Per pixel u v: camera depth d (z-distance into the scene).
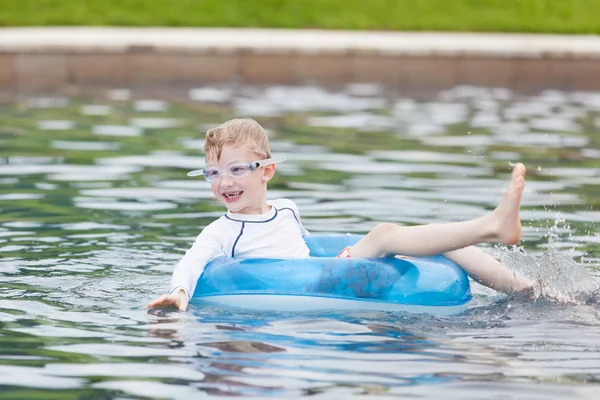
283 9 33.81
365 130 21.28
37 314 9.11
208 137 10.66
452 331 8.76
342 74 28.88
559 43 29.89
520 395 7.13
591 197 15.04
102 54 28.17
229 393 7.07
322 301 9.55
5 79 27.64
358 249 10.16
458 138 20.34
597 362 7.89
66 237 12.28
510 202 9.47
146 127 21.25
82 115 22.73
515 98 26.42
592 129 21.50
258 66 28.69
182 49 28.48
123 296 9.82
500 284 10.16
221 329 8.68
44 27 31.50
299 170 17.00
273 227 10.59
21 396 7.02
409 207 14.28
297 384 7.27
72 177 16.16
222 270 9.85
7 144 19.05
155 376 7.43
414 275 9.77
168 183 15.88
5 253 11.41
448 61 28.89
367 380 7.38
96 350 8.05
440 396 7.07
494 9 34.31
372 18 33.38
